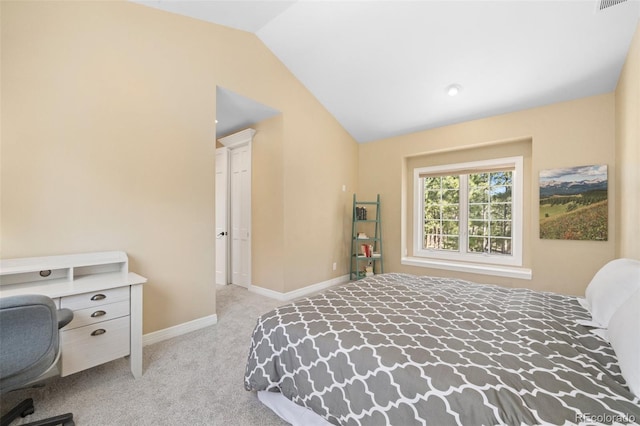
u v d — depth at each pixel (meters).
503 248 3.77
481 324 1.45
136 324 1.87
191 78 2.66
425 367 1.05
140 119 2.33
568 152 3.03
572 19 2.23
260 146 3.87
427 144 4.11
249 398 1.66
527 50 2.59
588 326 1.42
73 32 2.00
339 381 1.19
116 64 2.20
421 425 0.95
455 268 3.84
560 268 3.08
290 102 3.64
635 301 1.11
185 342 2.40
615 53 2.39
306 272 3.92
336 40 2.96
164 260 2.48
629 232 2.21
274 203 3.69
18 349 1.12
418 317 1.53
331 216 4.35
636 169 2.01
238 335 2.55
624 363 0.99
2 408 1.56
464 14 2.41
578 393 0.91
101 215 2.13
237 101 3.22
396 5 2.46
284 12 2.69
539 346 1.22
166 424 1.46
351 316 1.54
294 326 1.45
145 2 2.35
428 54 2.87
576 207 2.96
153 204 2.41
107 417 1.50
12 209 1.78
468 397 0.91
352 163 4.78
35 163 1.85
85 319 1.68
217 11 2.62
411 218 4.54
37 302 1.14
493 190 3.85
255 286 3.95
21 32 1.80
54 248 1.93
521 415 0.84
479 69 2.91
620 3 2.03
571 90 2.90
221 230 4.45
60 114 1.95
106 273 2.11
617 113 2.68
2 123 1.74
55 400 1.63
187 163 2.63
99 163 2.12
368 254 4.42
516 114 3.37
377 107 3.89
